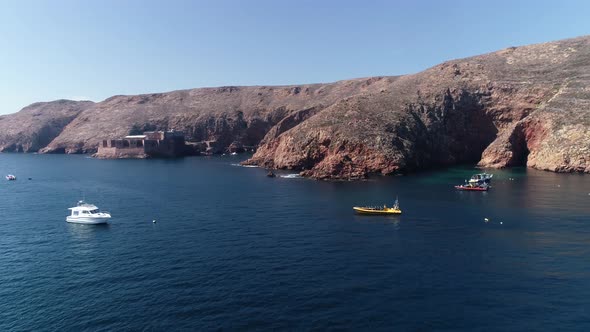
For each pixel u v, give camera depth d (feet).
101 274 176.24
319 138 535.19
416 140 550.77
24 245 220.23
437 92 640.58
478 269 172.55
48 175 532.32
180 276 171.53
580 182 380.37
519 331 125.70
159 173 538.06
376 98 646.33
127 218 277.64
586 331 124.77
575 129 469.57
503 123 604.90
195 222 262.26
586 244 201.05
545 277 162.81
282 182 433.48
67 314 142.10
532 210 274.16
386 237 220.64
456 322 131.44
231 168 585.63
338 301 146.30
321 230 236.43
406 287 156.56
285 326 130.41
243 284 161.89
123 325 133.69
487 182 387.34
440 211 279.28
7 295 157.69
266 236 226.38
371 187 387.14
